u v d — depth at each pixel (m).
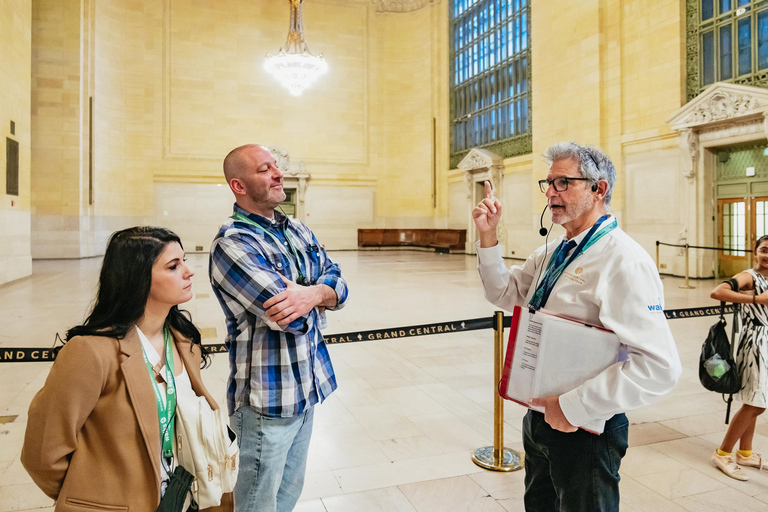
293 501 2.26
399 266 17.41
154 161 21.91
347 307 9.45
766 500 3.03
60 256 18.22
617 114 14.98
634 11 14.48
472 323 4.21
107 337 1.40
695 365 5.74
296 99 23.97
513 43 19.81
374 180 25.19
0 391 4.78
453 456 3.62
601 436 1.82
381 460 3.56
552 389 1.80
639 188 14.46
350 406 4.61
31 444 1.32
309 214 24.41
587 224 1.94
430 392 4.98
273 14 23.55
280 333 1.98
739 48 12.18
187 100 22.42
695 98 12.34
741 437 3.45
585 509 1.83
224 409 4.50
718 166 12.81
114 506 1.34
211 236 22.66
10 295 10.30
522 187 19.14
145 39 21.61
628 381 1.62
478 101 22.03
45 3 17.86
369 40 25.00
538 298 1.99
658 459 3.56
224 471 1.57
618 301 1.71
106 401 1.38
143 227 1.55
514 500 3.04
